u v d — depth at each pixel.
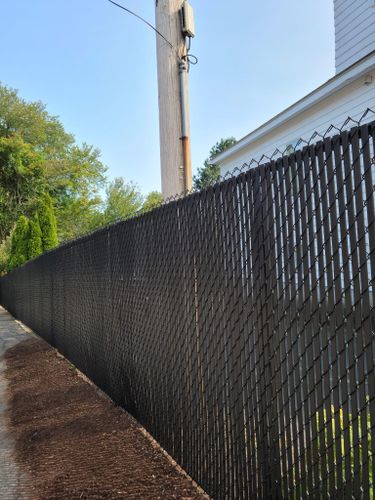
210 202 3.13
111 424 4.50
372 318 1.84
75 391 5.90
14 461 3.89
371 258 1.84
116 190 42.66
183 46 5.15
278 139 10.08
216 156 12.86
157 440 4.00
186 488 3.22
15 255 23.50
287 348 2.36
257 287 2.62
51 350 9.22
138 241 4.48
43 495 3.20
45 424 4.72
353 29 9.31
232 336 2.88
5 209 35.44
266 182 2.52
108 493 3.12
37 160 36.88
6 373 7.70
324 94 8.01
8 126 38.72
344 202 1.98
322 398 2.13
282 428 2.40
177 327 3.65
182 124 5.07
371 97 7.32
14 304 18.16
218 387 3.05
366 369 1.87
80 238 6.96
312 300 2.18
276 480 2.45
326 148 2.08
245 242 2.74
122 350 4.99
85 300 6.69
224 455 2.97
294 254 2.30
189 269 3.44
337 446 2.04
